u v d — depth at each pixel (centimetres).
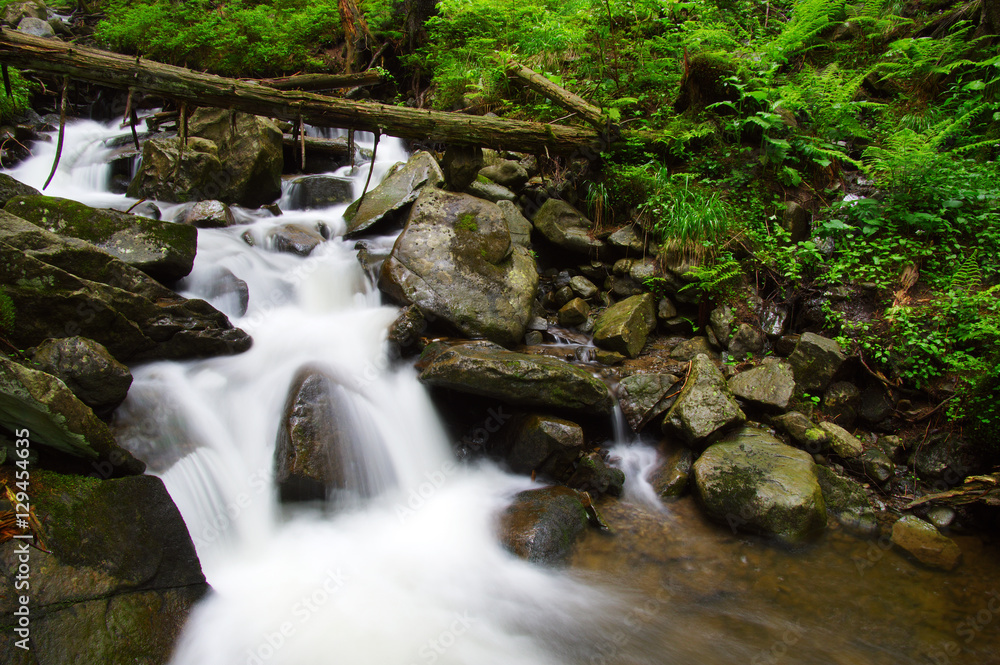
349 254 686
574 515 461
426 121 654
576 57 894
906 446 524
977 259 586
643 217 684
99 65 524
